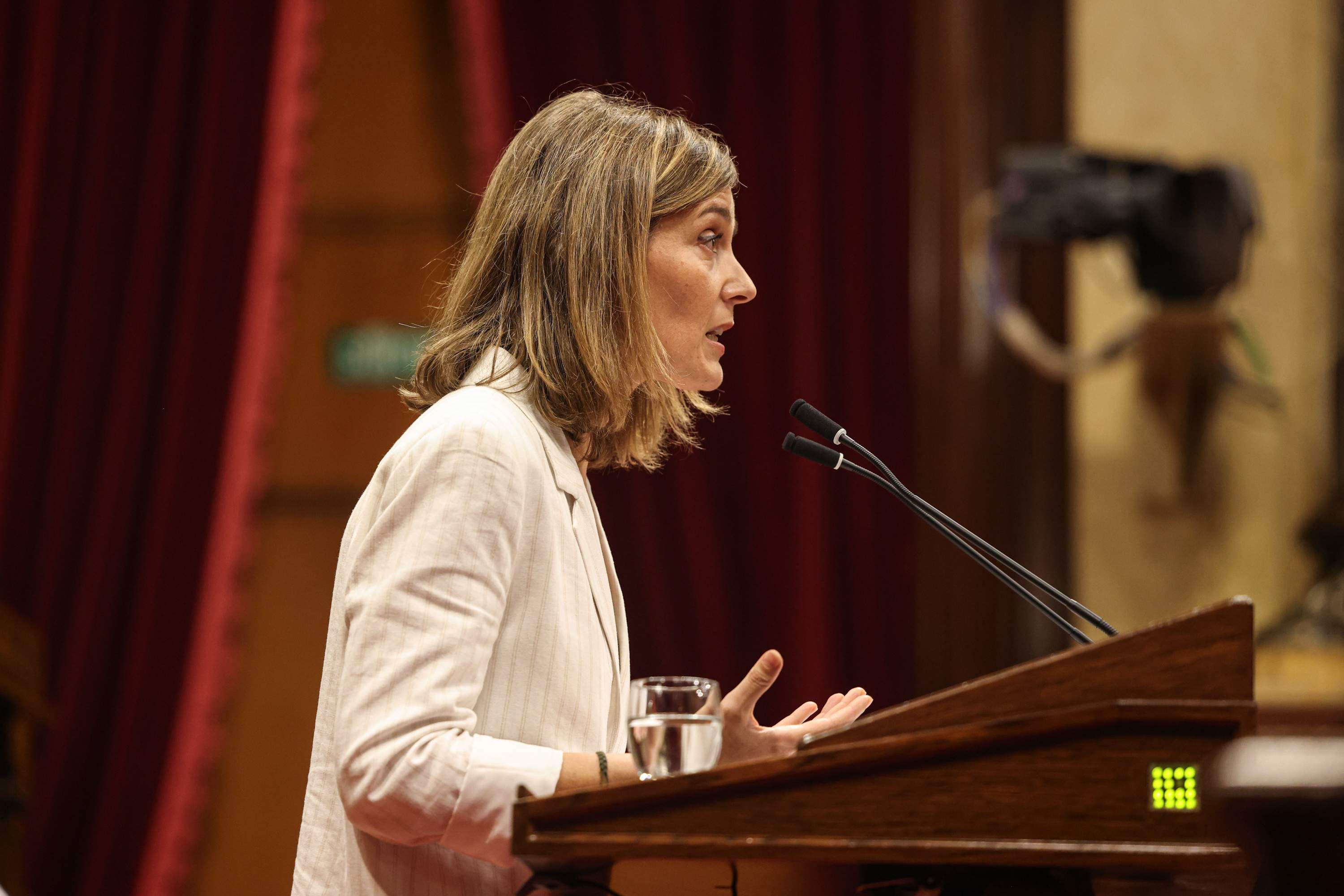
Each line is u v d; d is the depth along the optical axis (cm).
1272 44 1491
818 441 1470
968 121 1480
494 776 460
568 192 574
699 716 439
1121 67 1488
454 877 512
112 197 1582
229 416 1573
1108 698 395
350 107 1722
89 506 1569
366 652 474
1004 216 1373
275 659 1670
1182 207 1352
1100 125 1487
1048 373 1421
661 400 602
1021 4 1491
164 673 1555
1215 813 228
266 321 1584
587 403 562
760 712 1453
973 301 1473
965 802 390
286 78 1594
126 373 1566
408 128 1716
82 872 1537
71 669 1545
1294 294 1488
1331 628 1409
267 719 1662
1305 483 1470
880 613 1466
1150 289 1391
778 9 1501
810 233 1480
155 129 1577
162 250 1581
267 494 1697
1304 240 1490
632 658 1462
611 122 591
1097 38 1491
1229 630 399
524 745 479
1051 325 1475
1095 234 1364
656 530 1477
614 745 555
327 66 1725
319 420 1705
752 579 1465
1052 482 1471
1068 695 396
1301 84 1491
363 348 1705
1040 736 392
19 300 1573
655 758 439
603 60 1517
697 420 1480
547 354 559
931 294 1480
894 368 1482
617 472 1480
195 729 1556
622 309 565
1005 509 1472
